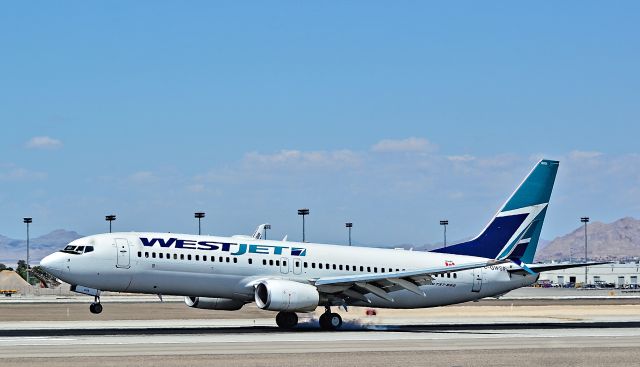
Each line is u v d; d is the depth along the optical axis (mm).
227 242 99062
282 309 95438
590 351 70500
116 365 58156
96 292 95312
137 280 94438
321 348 71625
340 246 106625
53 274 92312
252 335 87375
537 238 114062
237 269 98188
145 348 70500
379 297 105500
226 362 60312
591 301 196875
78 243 93562
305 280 101750
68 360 60938
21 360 60812
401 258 108250
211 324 109812
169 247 96000
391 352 68250
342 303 103250
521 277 113688
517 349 71938
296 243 103250
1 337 82125
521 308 159750
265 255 100125
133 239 95125
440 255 111125
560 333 94125
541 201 114000
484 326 108875
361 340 81250
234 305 104312
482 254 112875
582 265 111938
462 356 65625
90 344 74000
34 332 89938
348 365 59250
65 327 100812
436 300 110000
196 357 63375
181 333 89625
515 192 113562
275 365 58875
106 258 93062
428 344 76688
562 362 62312
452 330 99875
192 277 96375
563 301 196500
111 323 110750
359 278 98188
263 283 97125
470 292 111125
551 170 114625
